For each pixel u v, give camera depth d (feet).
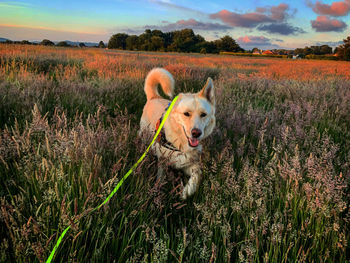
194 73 32.27
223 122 13.69
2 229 5.29
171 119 9.92
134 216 6.26
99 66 31.22
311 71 51.37
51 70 28.99
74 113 13.74
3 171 6.93
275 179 7.73
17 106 12.56
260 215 6.32
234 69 51.26
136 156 8.57
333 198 6.64
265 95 21.74
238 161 9.46
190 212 7.37
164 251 5.06
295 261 5.37
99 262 5.27
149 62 45.55
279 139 10.84
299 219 6.92
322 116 14.92
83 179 6.46
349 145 11.30
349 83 28.25
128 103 17.39
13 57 31.94
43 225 5.20
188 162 9.63
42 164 6.22
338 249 5.77
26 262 4.65
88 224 5.49
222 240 6.06
